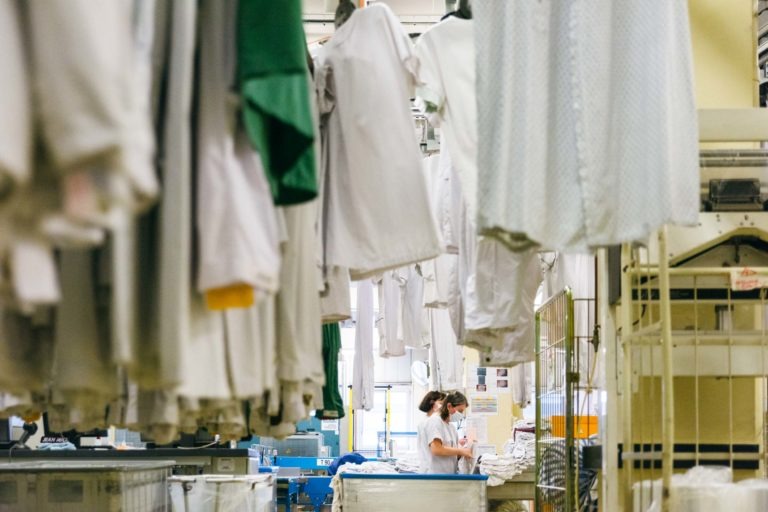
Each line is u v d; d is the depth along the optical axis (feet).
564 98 8.31
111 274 5.71
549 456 14.92
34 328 6.38
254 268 5.79
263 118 5.86
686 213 8.00
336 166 10.55
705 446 10.91
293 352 8.57
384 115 10.44
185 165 5.63
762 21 18.69
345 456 31.73
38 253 4.46
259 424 9.85
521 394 23.09
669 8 8.17
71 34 4.16
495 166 7.98
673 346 9.70
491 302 13.88
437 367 22.56
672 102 8.07
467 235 14.46
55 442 20.18
